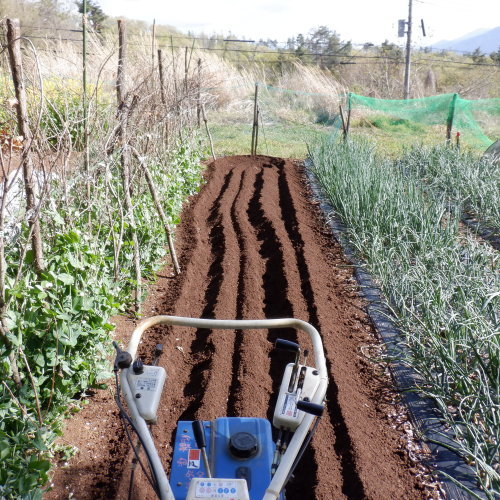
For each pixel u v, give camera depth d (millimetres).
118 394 3111
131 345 3373
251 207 10586
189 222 9664
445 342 5418
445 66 43625
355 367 5457
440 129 22438
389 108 24016
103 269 5551
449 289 6020
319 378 3299
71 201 5914
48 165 6500
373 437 4473
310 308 6559
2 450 3367
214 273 7715
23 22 26594
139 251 7117
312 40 45188
